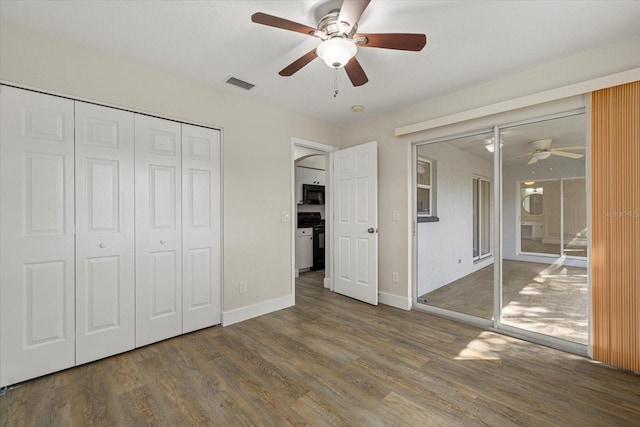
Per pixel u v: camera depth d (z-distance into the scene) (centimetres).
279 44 202
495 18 172
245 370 198
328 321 288
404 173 325
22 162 182
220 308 279
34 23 177
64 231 197
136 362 209
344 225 376
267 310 312
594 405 160
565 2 158
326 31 158
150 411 157
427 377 189
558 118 234
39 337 188
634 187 189
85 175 205
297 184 535
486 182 283
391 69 234
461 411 157
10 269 179
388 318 296
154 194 238
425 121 298
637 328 188
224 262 279
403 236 327
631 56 192
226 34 190
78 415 154
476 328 270
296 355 219
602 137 200
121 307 221
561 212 240
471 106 268
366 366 203
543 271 250
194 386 180
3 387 176
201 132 265
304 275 503
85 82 204
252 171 301
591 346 208
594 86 199
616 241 196
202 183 266
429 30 183
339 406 162
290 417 153
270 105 316
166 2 159
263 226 311
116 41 198
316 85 267
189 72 243
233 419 151
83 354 204
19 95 181
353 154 363
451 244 313
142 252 231
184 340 245
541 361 209
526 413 155
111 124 216
